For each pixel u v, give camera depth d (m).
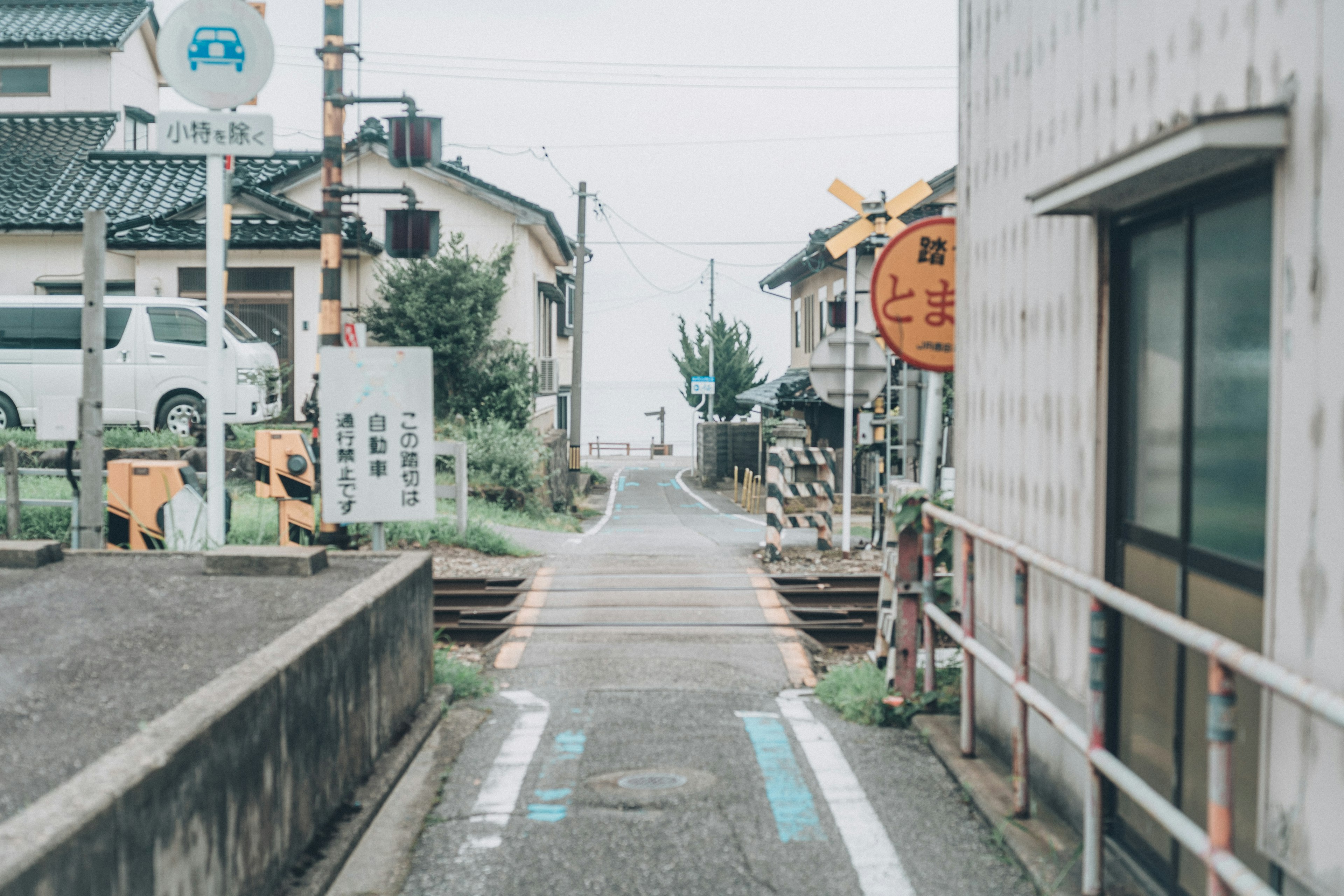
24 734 3.42
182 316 17.14
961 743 5.40
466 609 8.68
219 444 8.19
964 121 5.67
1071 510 4.28
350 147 22.30
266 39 7.93
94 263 7.77
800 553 12.05
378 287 21.52
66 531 10.59
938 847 4.32
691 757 5.40
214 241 8.11
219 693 3.34
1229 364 3.20
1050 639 4.54
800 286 34.12
